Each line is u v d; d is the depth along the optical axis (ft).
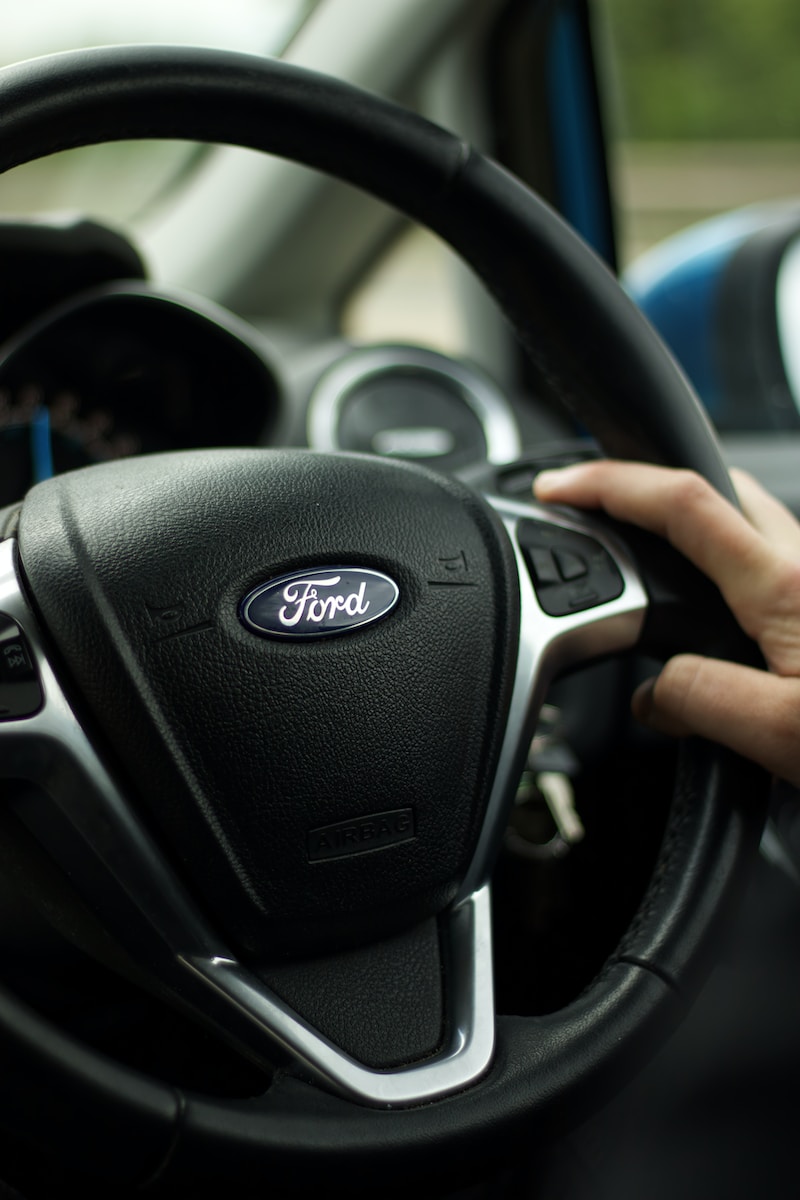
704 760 1.94
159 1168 1.35
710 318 5.14
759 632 1.87
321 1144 1.40
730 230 5.36
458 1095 1.49
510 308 1.96
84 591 1.59
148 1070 1.83
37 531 1.66
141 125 1.67
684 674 1.90
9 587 1.60
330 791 1.59
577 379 1.98
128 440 3.59
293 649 1.61
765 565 1.85
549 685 1.88
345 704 1.62
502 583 1.82
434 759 1.67
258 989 1.56
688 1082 2.71
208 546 1.64
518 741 1.79
